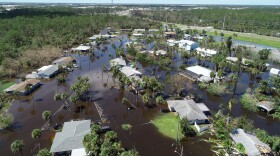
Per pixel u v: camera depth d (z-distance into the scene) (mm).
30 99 107000
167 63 153500
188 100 98125
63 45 189625
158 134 81188
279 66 160625
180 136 79938
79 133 74312
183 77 128000
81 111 95750
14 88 111938
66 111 95938
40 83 125688
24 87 112812
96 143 65000
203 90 117188
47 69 136500
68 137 72125
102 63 159250
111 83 123938
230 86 122812
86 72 141375
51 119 89875
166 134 81188
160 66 152875
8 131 82812
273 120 92250
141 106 99938
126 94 111250
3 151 72812
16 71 139500
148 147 74625
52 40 192750
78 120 87938
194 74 133625
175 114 93375
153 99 105625
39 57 154625
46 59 157125
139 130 83375
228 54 173250
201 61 165250
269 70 150000
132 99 106188
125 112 95188
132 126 85625
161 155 71312
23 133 81625
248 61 151125
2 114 92438
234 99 107438
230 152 70625
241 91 117125
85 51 186250
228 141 71500
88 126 78750
